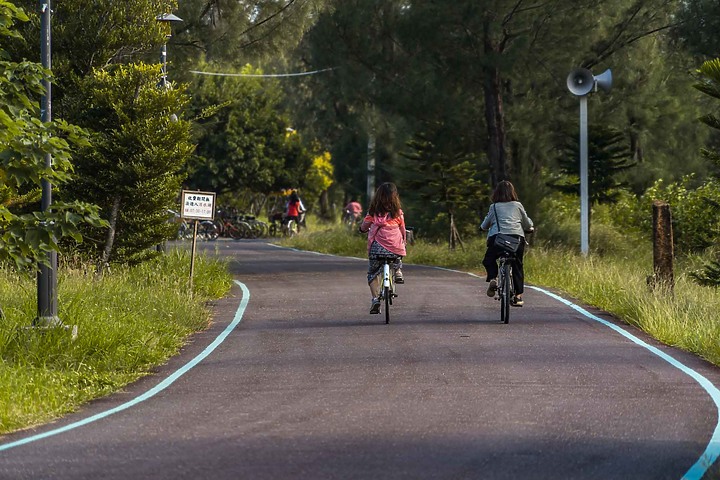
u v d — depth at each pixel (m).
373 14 94.38
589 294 55.56
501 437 23.56
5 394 28.69
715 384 30.86
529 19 87.56
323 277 71.44
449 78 92.44
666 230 51.53
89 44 58.59
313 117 166.88
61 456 22.44
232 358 37.19
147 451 22.64
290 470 20.58
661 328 41.41
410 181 99.25
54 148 35.00
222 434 24.31
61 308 40.72
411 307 51.72
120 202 58.22
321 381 31.83
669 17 94.31
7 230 34.88
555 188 100.69
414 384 30.86
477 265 82.25
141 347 37.25
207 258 68.88
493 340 40.19
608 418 25.80
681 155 111.81
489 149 95.00
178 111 60.41
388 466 20.84
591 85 78.44
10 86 36.44
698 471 20.42
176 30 77.88
